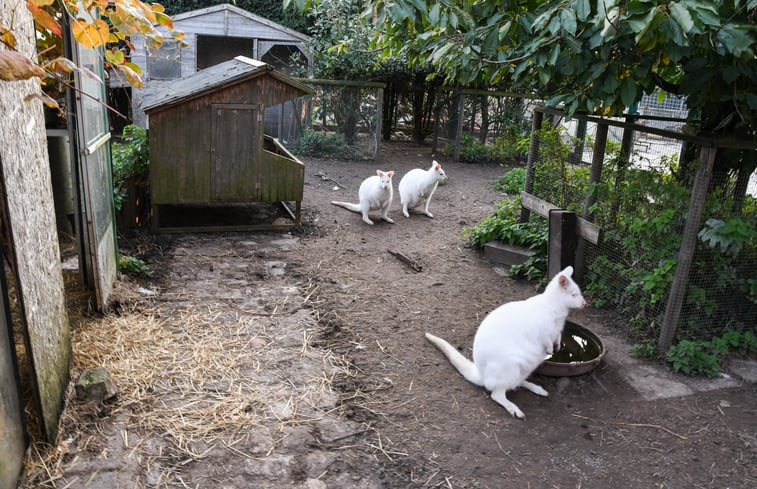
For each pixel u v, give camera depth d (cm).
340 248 771
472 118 1495
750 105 439
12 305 489
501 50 520
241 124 767
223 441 368
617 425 414
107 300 530
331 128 1421
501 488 347
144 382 420
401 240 821
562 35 442
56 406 357
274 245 766
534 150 744
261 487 332
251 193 798
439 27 530
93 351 452
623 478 361
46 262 355
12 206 297
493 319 436
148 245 724
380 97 1378
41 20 270
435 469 359
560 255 621
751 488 356
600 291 619
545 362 462
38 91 353
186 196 767
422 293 638
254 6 1759
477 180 1278
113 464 338
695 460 380
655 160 596
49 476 323
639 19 370
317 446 371
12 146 302
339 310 579
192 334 502
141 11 276
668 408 436
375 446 376
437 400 433
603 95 472
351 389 440
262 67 748
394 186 1184
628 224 566
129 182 764
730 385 471
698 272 516
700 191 480
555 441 394
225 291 605
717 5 373
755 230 500
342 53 1390
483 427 404
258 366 460
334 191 1101
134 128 834
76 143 506
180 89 825
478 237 781
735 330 537
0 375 294
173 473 337
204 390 420
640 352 509
